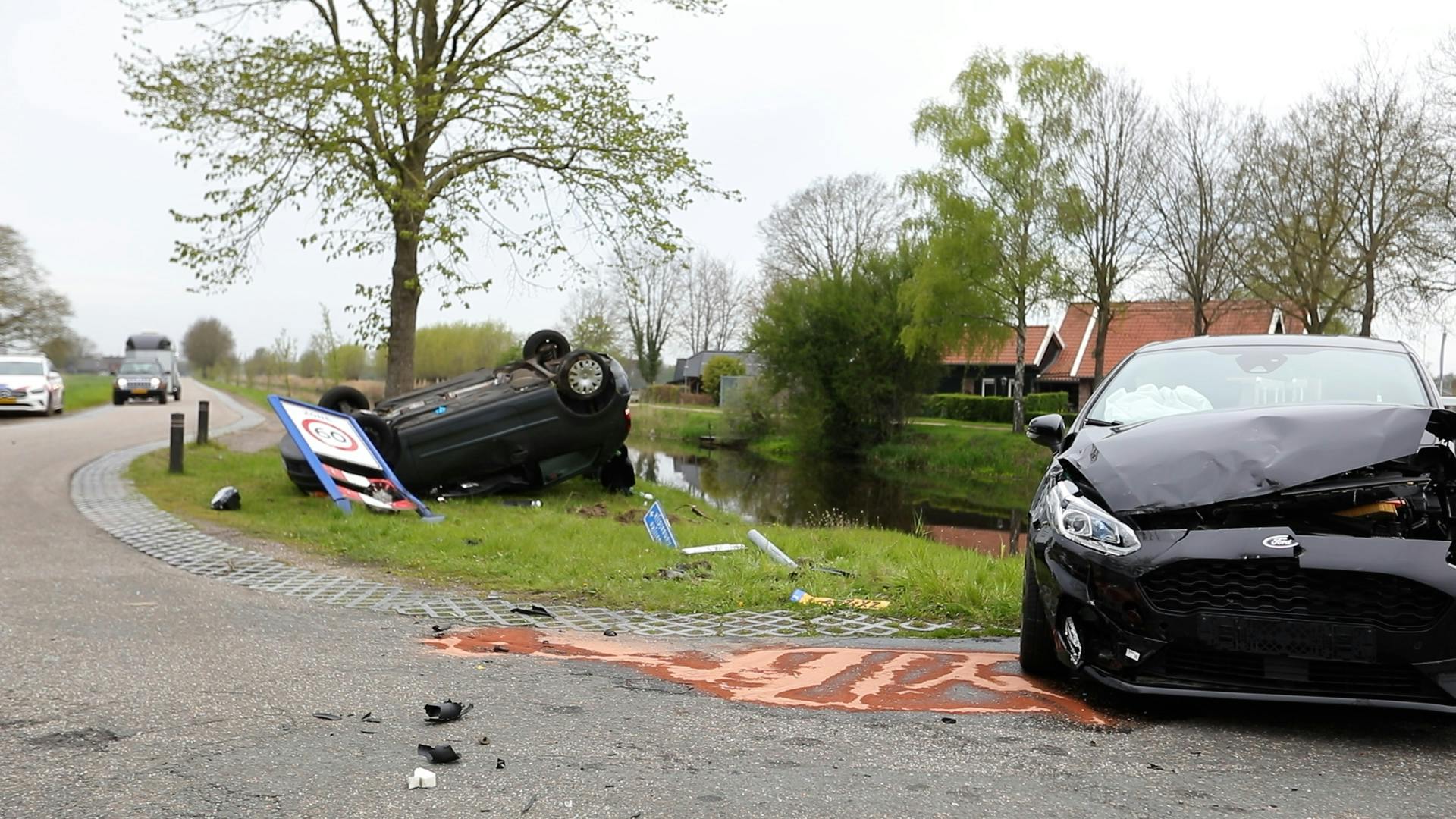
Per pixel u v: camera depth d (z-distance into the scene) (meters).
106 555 8.59
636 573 7.83
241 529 10.32
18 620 5.77
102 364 108.62
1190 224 34.69
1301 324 36.88
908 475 34.66
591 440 14.04
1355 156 31.06
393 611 6.49
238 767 3.37
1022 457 35.47
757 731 3.85
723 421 49.34
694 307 93.94
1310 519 3.89
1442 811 3.05
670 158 16.83
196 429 25.47
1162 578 3.83
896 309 41.53
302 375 54.59
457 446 13.29
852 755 3.56
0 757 3.46
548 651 5.38
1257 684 3.74
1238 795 3.18
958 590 6.62
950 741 3.73
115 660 4.88
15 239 65.75
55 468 15.88
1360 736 3.80
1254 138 33.03
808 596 6.87
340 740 3.68
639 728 3.87
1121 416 5.10
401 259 16.80
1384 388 5.00
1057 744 3.70
